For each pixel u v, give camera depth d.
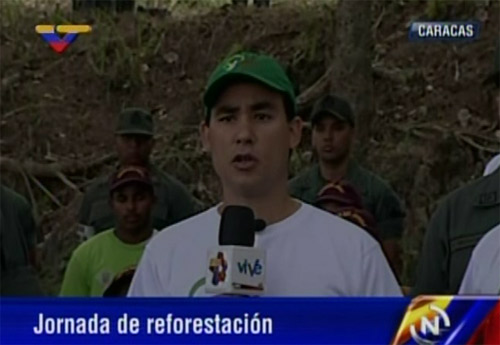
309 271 4.08
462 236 4.29
